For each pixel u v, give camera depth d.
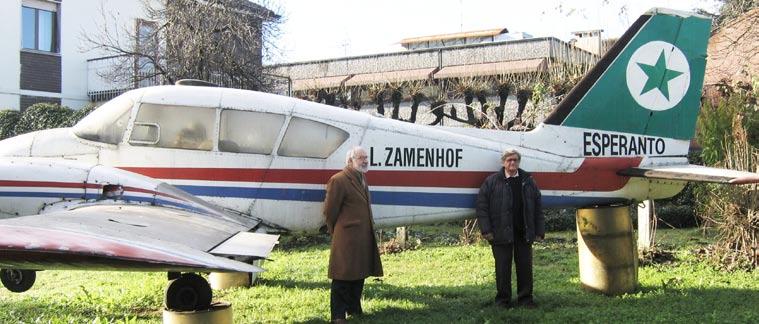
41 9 17.30
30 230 4.18
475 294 6.67
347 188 5.45
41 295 6.93
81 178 5.87
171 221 5.32
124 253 3.88
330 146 6.32
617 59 6.83
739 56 15.81
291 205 6.27
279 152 6.25
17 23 16.73
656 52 6.91
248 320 5.76
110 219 5.02
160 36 14.59
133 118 6.27
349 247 5.42
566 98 6.77
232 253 4.58
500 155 6.57
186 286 5.04
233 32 14.29
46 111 14.91
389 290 6.90
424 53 21.77
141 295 6.69
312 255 9.52
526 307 6.02
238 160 6.21
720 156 10.27
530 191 6.02
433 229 12.16
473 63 20.84
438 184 6.48
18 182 5.81
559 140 6.73
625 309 5.78
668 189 6.85
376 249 5.58
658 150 6.91
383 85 18.33
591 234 6.56
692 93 7.00
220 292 6.94
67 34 17.67
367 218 5.52
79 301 6.50
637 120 6.86
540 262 8.48
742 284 6.71
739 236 7.64
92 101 17.95
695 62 7.01
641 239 8.30
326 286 7.26
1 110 15.73
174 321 4.93
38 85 17.14
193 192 6.18
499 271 6.06
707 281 6.89
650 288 6.66
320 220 6.34
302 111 6.31
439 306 6.15
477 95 16.70
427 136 6.50
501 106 16.09
